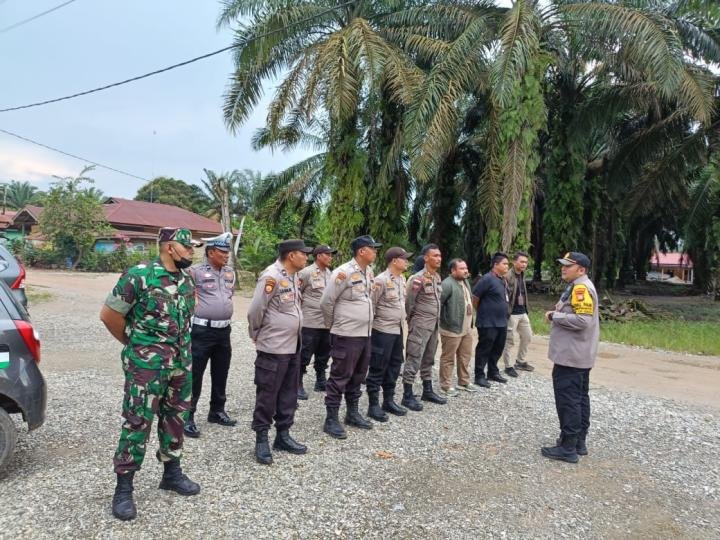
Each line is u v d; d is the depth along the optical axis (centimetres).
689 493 407
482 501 380
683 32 1361
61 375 686
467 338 656
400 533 334
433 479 413
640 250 3697
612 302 1525
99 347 879
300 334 449
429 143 1189
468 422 550
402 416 564
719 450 499
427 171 1188
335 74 1197
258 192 2462
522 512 367
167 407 363
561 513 368
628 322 1326
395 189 1591
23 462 416
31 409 385
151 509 350
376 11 1466
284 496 375
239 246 2644
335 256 1555
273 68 1488
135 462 340
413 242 2253
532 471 436
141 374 341
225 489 382
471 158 1948
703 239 2191
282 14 1370
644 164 1706
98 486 379
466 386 669
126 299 339
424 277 589
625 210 1783
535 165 1284
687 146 1545
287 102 1346
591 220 1867
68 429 490
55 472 399
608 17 1170
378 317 548
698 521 365
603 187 1864
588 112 1549
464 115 1684
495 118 1303
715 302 2069
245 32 1399
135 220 3922
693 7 1314
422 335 588
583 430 476
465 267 631
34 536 314
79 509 346
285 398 454
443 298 634
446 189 1886
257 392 436
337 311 500
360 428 521
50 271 3061
